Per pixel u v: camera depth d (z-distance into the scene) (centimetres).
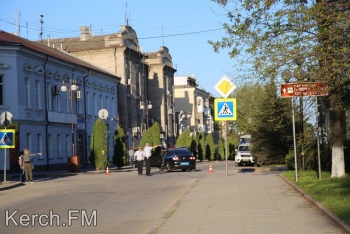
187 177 3069
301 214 1267
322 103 2267
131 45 7081
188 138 7256
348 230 957
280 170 3634
